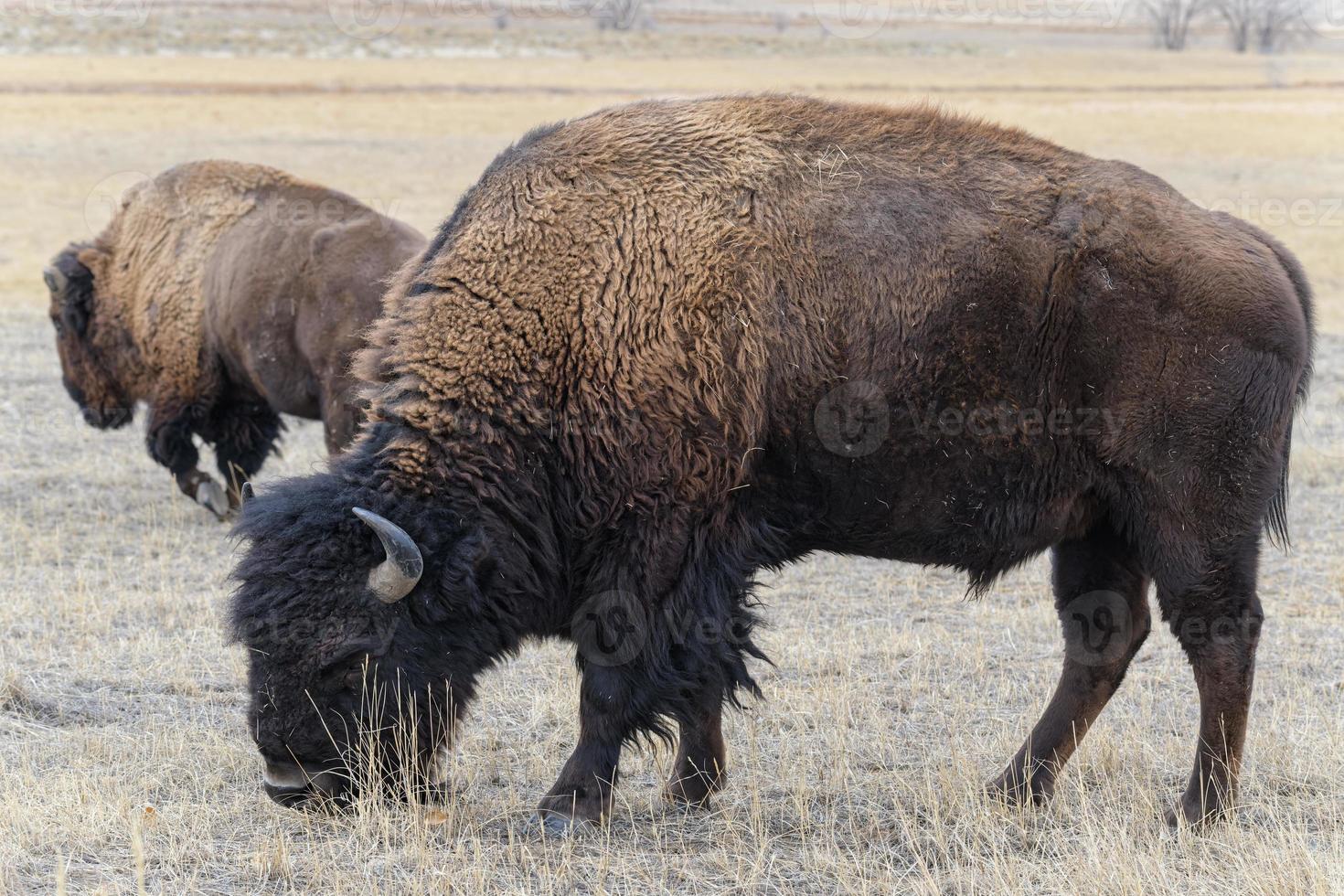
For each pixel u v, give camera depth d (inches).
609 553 589.6
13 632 844.0
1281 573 1025.5
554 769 668.1
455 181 3789.4
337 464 593.9
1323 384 1734.7
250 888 528.7
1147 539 606.2
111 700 740.0
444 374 589.9
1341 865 518.0
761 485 607.5
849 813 612.4
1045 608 963.3
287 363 1080.2
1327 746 679.1
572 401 584.1
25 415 1523.1
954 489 610.9
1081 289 594.2
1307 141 4899.1
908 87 6678.2
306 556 550.9
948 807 609.0
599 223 597.0
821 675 810.8
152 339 1172.5
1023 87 7071.9
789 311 594.9
